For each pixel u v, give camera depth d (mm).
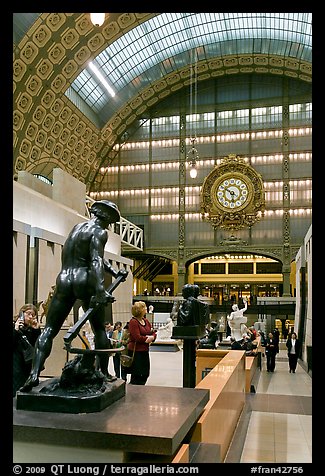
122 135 41312
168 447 2664
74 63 31266
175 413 3219
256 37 35406
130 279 26734
